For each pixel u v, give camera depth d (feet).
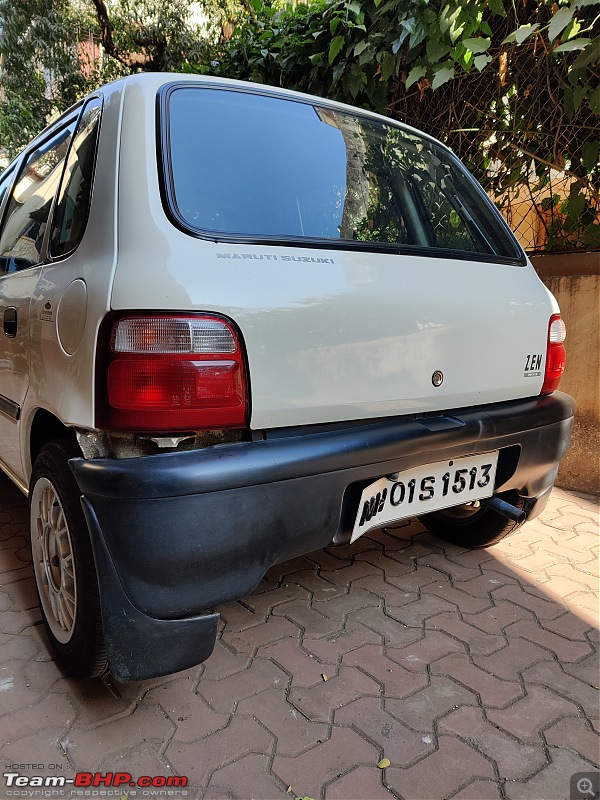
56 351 5.31
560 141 11.26
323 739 5.20
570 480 11.41
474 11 9.82
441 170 7.73
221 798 4.62
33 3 27.84
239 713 5.49
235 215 5.24
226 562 4.59
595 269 10.89
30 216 7.48
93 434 4.74
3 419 7.36
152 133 5.25
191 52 28.71
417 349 5.70
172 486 4.27
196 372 4.44
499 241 7.54
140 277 4.49
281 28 13.98
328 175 6.21
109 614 4.62
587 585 7.84
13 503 10.43
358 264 5.54
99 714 5.45
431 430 5.71
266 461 4.63
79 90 30.19
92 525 4.57
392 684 5.90
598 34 10.19
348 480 5.18
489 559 8.54
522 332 6.66
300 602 7.38
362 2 11.51
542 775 4.87
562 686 5.91
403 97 12.51
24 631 6.72
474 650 6.45
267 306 4.77
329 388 5.12
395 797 4.65
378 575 8.06
